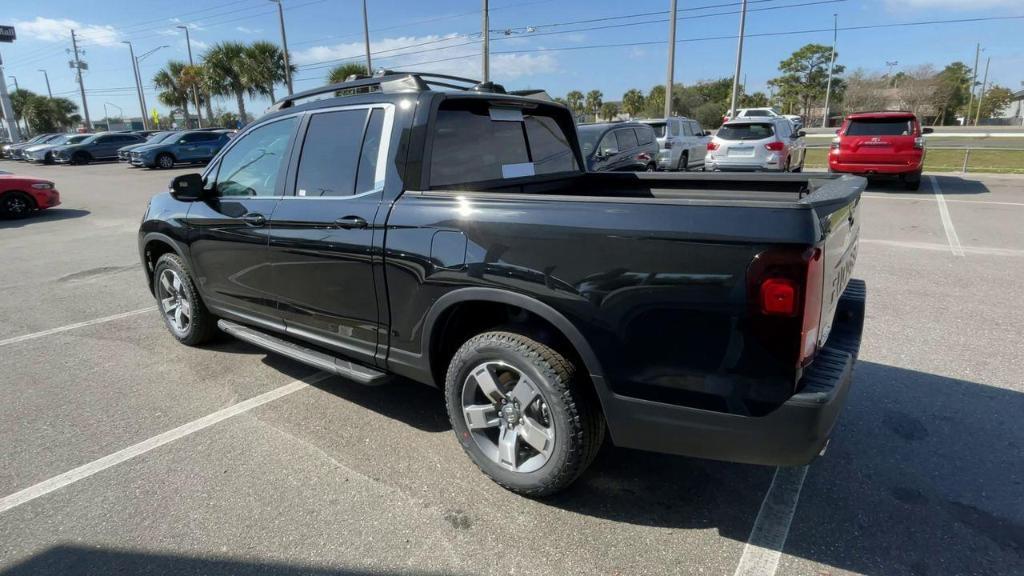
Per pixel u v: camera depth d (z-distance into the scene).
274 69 41.59
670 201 2.22
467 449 2.92
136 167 27.23
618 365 2.35
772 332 2.06
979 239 8.02
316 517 2.66
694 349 2.20
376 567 2.35
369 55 31.39
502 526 2.59
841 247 2.60
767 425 2.15
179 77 51.91
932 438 3.22
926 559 2.36
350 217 3.10
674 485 2.88
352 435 3.38
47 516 2.69
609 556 2.40
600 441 2.67
